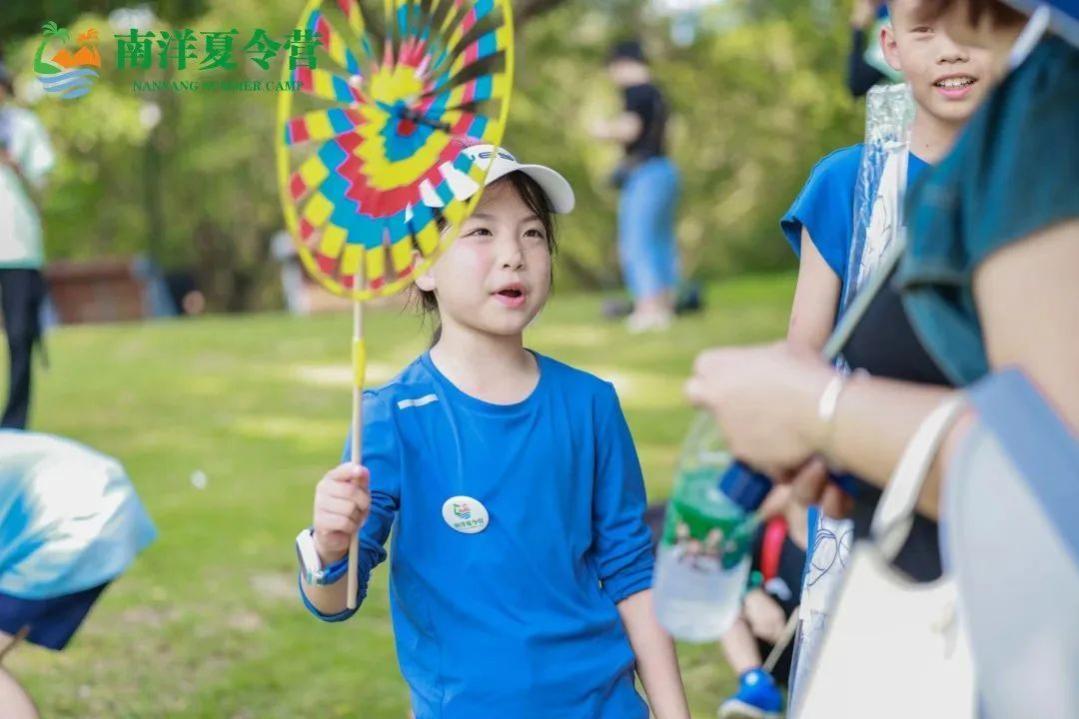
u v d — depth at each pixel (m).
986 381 1.39
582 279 23.05
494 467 2.31
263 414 7.23
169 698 3.56
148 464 6.10
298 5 15.56
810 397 1.49
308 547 2.21
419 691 2.31
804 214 2.37
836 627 1.54
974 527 1.37
